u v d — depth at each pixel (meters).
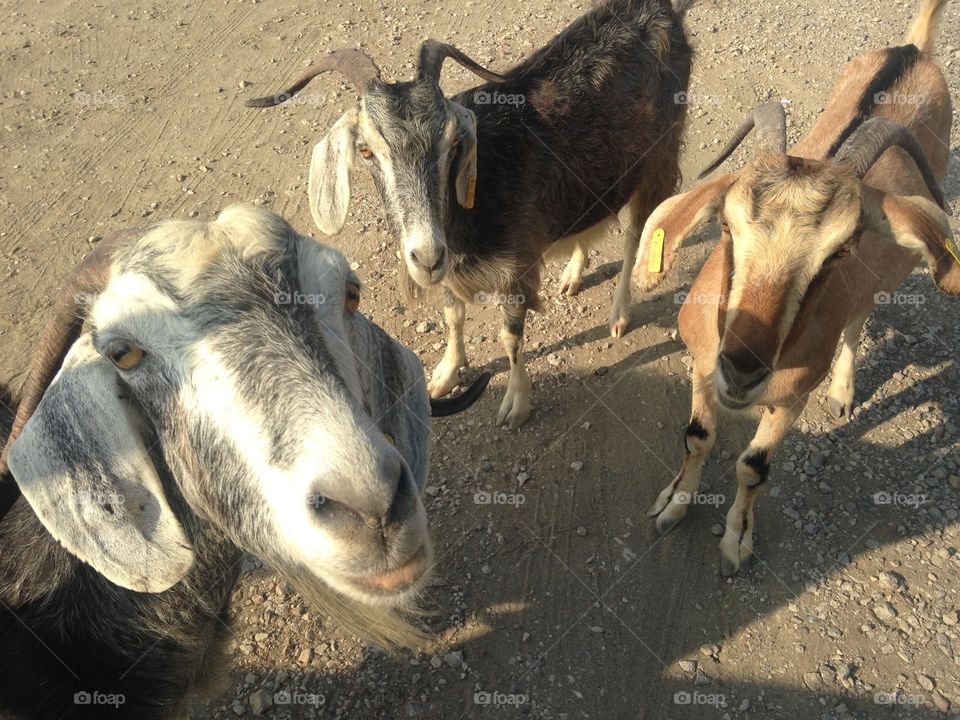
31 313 1.34
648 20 1.22
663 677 0.90
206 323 0.49
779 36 1.99
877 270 0.99
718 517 1.05
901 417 1.16
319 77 1.89
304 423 0.46
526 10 2.11
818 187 0.72
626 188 1.24
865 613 0.95
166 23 2.11
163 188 1.59
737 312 0.76
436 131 0.94
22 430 0.50
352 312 0.58
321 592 0.62
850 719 0.86
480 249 1.05
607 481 1.10
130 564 0.53
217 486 0.50
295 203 1.55
